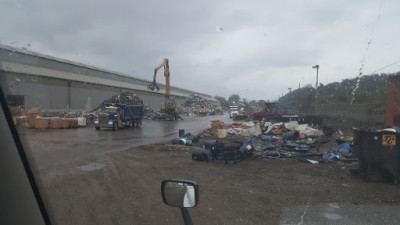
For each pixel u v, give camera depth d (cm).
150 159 1053
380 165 719
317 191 646
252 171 864
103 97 4053
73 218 471
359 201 572
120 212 505
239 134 1991
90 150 1247
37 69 2686
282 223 458
